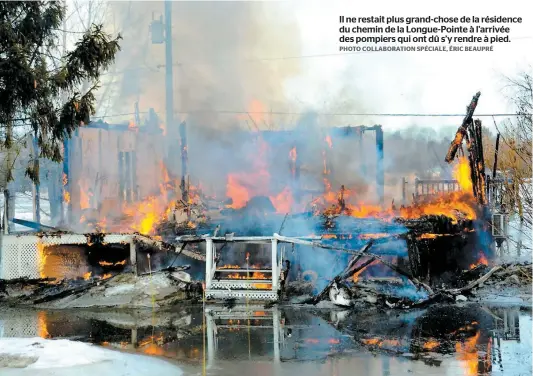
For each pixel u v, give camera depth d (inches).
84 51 563.8
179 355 343.6
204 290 526.3
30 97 532.7
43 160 1096.2
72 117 565.0
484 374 304.0
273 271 527.2
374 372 309.4
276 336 390.9
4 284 558.3
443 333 396.8
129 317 460.1
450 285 574.6
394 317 452.1
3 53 531.8
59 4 583.8
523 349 353.1
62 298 517.3
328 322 436.1
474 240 653.3
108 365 300.7
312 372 309.0
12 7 555.8
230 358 336.8
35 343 327.6
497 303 503.2
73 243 574.2
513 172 928.9
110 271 602.5
